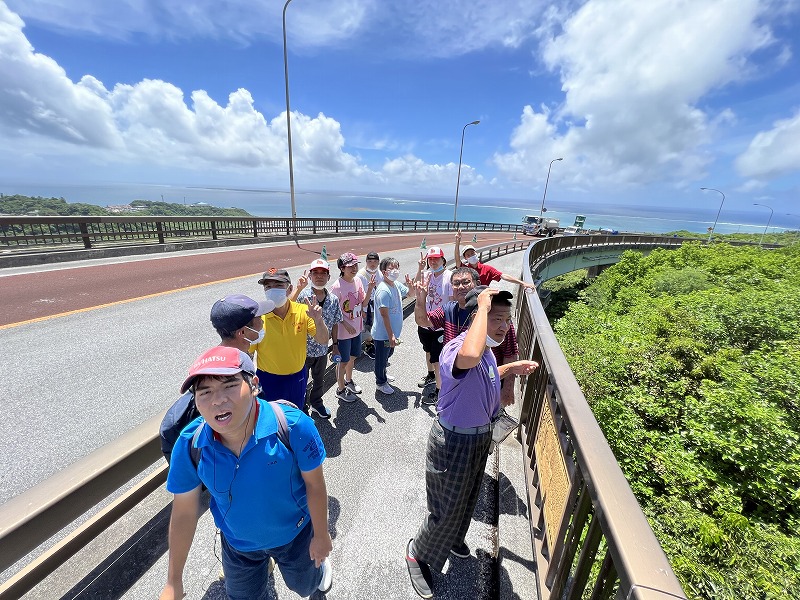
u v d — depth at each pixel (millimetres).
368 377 4418
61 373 4273
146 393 3930
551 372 1850
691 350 6488
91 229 11234
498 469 2793
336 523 2385
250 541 1414
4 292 7066
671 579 752
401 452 3084
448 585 2021
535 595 1898
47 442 3084
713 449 4508
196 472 1308
